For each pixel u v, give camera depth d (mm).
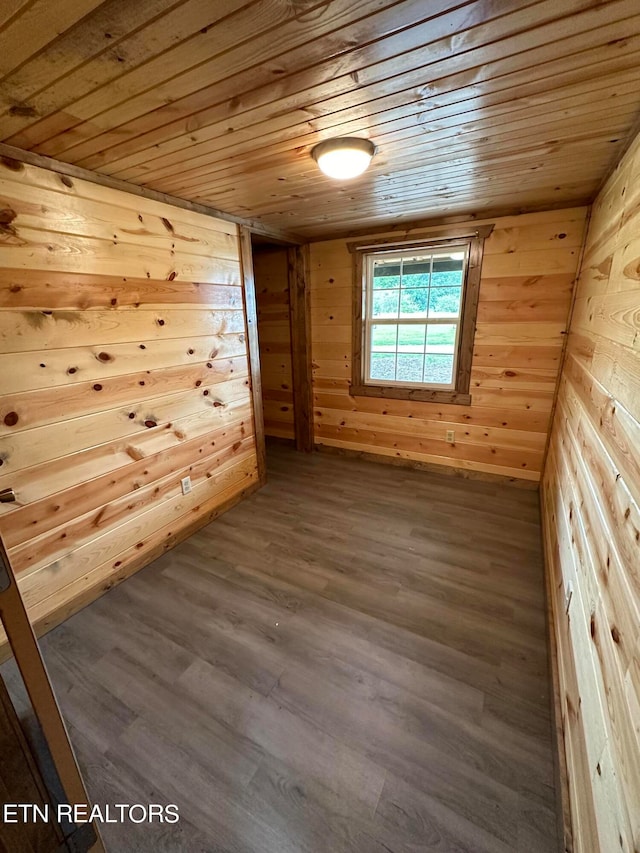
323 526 2684
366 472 3580
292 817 1148
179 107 1243
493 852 1062
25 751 823
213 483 2750
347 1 817
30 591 1749
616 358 1227
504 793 1188
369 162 1732
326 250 3525
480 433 3266
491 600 1978
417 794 1191
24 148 1520
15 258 1552
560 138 1523
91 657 1691
